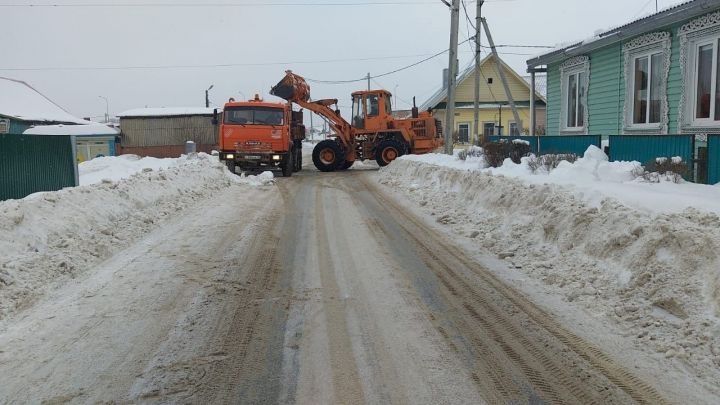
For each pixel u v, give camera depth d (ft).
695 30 37.06
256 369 14.06
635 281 17.78
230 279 21.74
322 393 12.85
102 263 23.56
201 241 28.32
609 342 15.29
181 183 44.29
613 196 23.43
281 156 67.41
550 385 13.09
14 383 13.23
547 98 61.21
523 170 38.14
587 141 42.60
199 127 138.72
